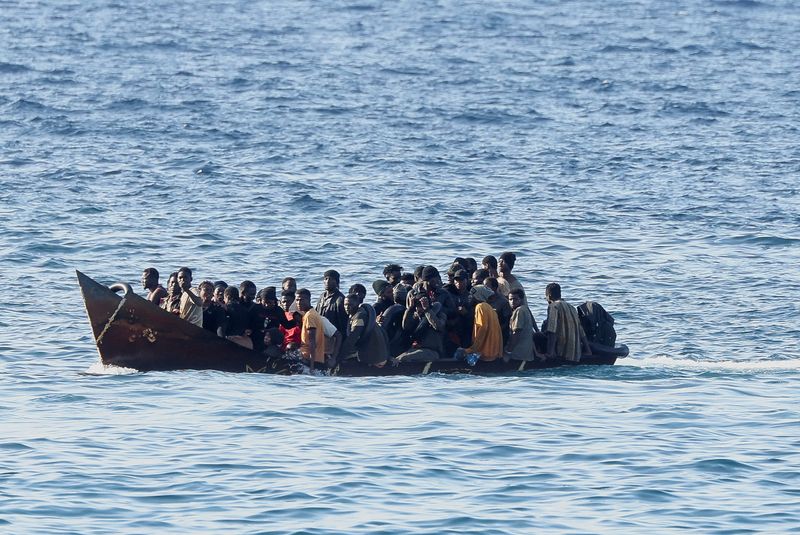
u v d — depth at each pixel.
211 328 40.09
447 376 40.09
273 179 77.50
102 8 197.00
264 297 40.28
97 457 29.69
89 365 40.78
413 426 32.88
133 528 25.27
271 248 60.12
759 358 44.28
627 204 71.62
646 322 49.22
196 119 102.00
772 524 25.95
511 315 41.22
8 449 30.28
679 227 65.62
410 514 26.22
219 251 59.44
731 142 95.62
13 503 26.44
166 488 27.58
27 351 42.56
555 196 73.75
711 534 25.42
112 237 61.50
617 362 43.06
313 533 25.03
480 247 60.78
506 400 36.25
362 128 99.44
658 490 27.91
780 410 35.06
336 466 29.20
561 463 29.77
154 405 34.97
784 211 70.00
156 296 41.75
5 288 52.03
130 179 76.75
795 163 86.19
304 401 35.59
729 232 64.50
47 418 33.44
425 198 72.56
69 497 26.89
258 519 25.78
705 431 32.72
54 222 64.44
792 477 28.83
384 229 64.25
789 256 59.84
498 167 83.62
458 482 28.30
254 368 39.75
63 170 78.69
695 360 43.72
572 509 26.70
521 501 27.12
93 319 39.06
